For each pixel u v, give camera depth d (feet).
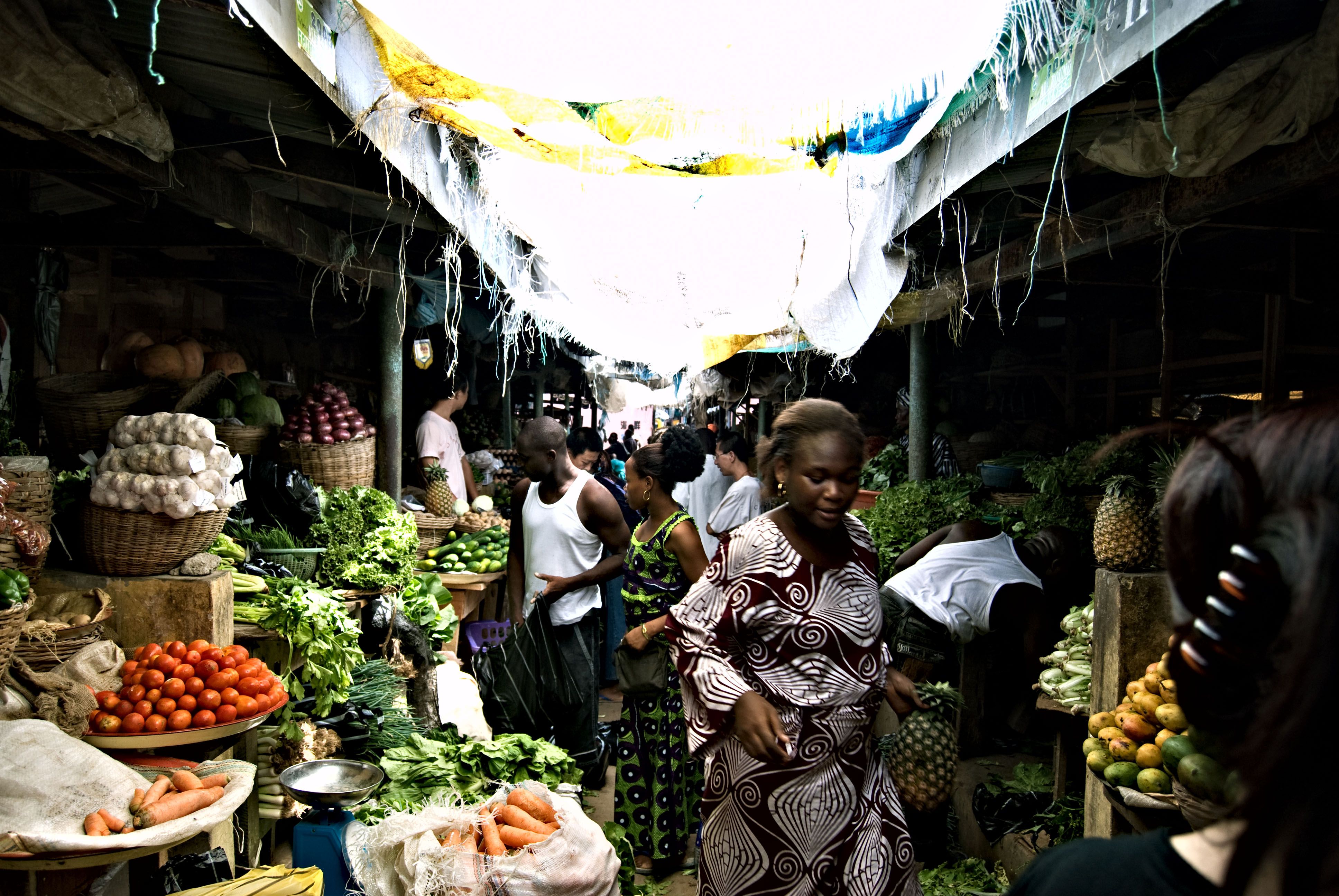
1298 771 1.93
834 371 29.94
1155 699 9.41
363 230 17.11
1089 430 22.70
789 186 14.62
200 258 19.62
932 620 14.61
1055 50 8.46
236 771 9.07
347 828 9.06
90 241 14.01
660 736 13.20
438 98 9.68
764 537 7.35
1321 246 13.92
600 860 8.60
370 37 9.83
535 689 14.71
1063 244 12.82
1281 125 8.06
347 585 15.60
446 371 31.50
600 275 16.14
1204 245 16.28
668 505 12.89
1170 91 8.11
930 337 21.49
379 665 14.20
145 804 7.79
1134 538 10.81
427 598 17.12
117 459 11.17
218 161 11.35
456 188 13.91
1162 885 2.44
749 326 16.47
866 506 23.18
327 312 25.79
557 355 40.65
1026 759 15.62
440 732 13.71
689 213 15.70
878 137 10.97
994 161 10.27
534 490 15.96
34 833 7.27
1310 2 7.43
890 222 14.53
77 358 17.76
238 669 10.16
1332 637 1.90
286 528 15.69
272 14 7.19
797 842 7.14
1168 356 19.67
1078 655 13.00
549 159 11.77
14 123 8.48
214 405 16.33
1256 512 2.19
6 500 9.70
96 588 10.98
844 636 7.30
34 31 7.13
